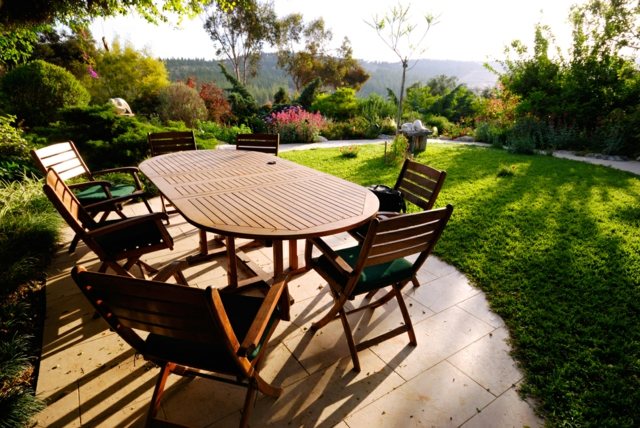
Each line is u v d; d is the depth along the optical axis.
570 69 10.36
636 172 6.73
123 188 3.63
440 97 19.50
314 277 3.01
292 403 1.80
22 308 2.36
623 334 2.28
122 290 1.21
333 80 29.48
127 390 1.86
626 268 3.09
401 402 1.81
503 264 3.18
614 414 1.73
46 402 1.78
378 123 12.71
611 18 9.37
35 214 3.61
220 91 15.14
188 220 2.02
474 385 1.92
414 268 2.14
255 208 2.21
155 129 7.01
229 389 1.88
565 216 4.33
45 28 6.18
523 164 7.33
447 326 2.40
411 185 3.00
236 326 1.65
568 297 2.67
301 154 8.33
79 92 8.61
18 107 7.96
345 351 2.17
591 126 10.06
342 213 2.15
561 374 1.95
